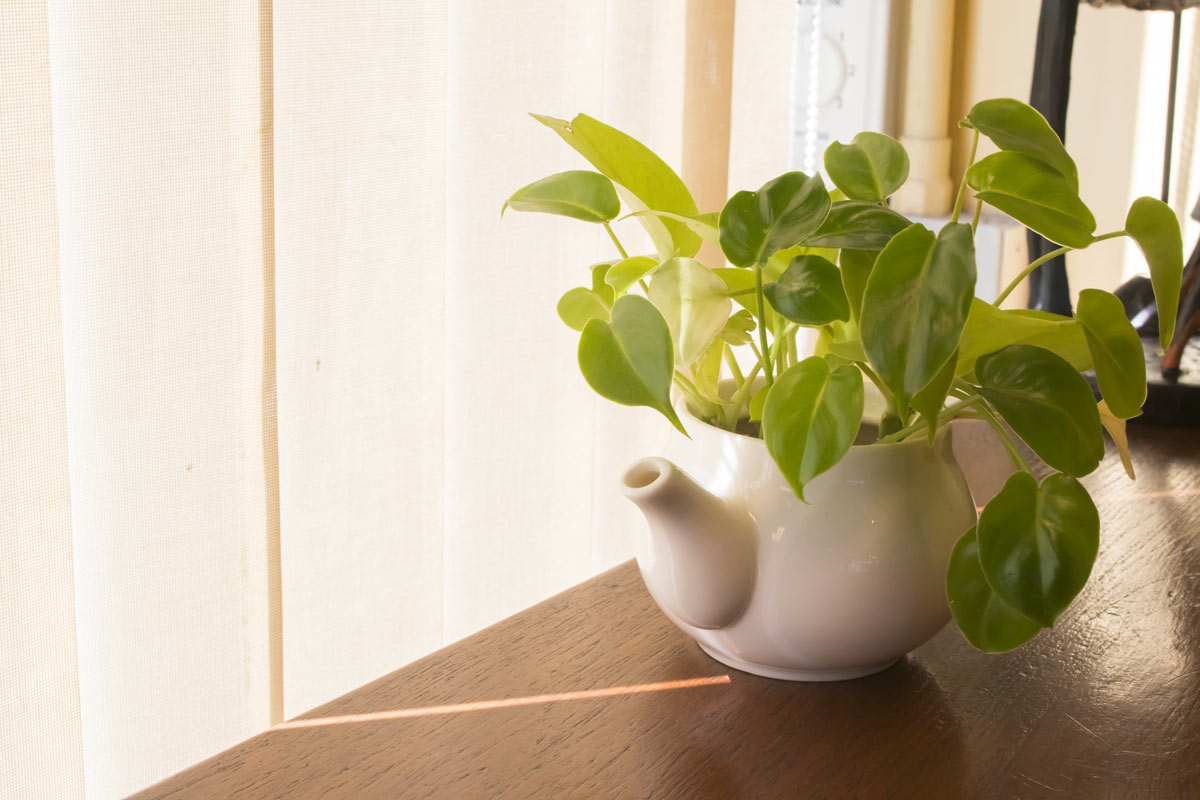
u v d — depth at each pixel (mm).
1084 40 1188
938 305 425
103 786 793
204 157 757
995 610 484
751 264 468
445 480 1024
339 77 838
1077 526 464
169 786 465
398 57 869
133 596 784
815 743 511
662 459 499
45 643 702
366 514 931
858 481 500
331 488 901
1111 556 700
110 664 783
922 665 577
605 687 548
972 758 504
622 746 503
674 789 476
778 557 505
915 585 510
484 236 995
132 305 747
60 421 687
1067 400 469
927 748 510
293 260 841
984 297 1383
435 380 952
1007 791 483
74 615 716
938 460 525
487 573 1077
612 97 1108
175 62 733
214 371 792
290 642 901
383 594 958
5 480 669
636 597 638
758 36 1292
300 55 813
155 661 803
